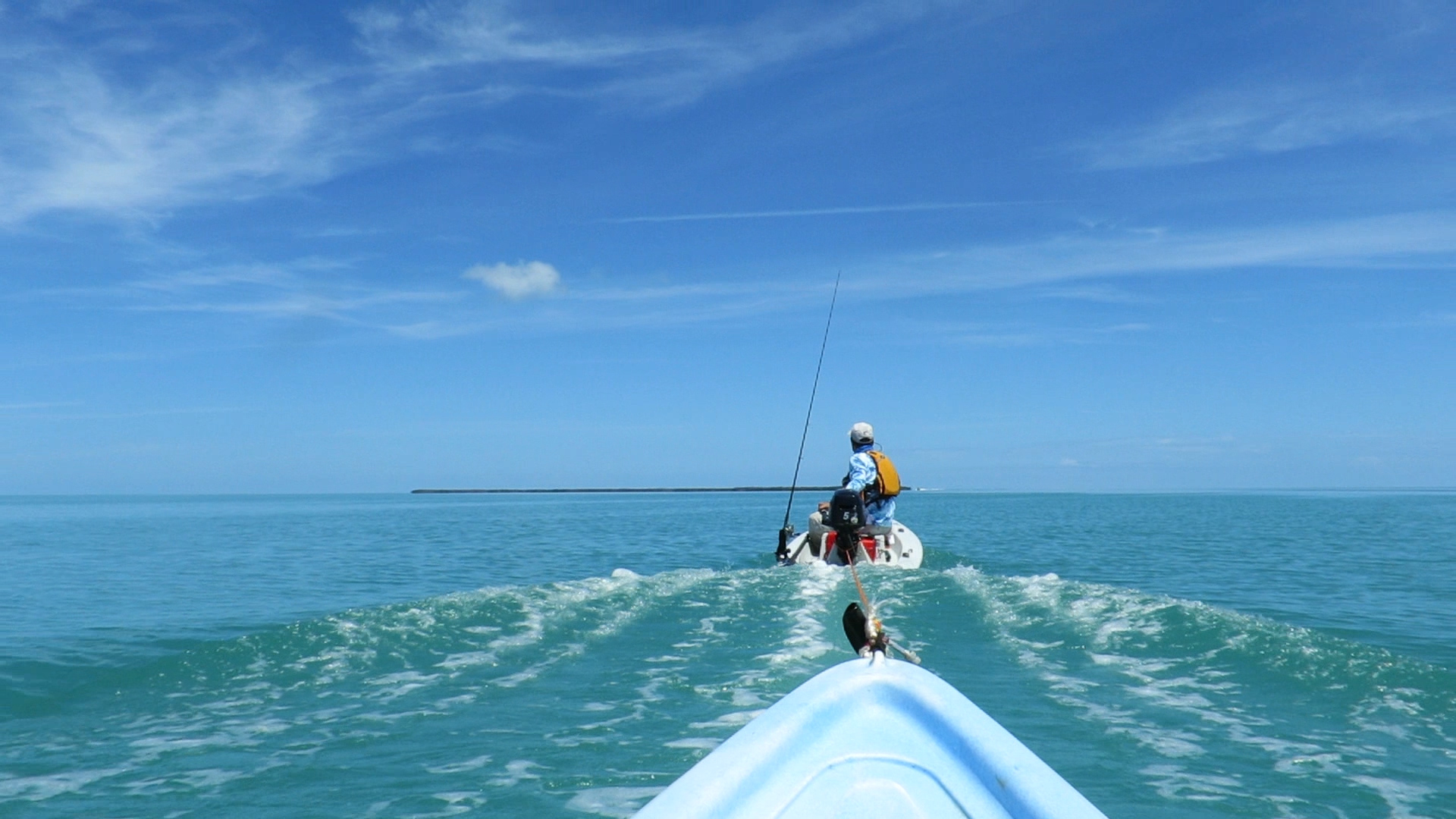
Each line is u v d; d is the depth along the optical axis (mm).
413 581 10281
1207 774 3104
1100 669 4523
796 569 7805
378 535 19406
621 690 4246
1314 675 4270
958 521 21922
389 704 4070
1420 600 7840
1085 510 30000
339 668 4664
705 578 7332
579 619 5805
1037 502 40188
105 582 10117
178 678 4516
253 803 2941
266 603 8336
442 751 3426
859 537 8352
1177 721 3688
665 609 6121
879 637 2893
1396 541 14906
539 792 3006
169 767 3281
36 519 30750
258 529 22828
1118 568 10477
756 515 28109
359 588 9562
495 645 5141
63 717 3951
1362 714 3754
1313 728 3592
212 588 9539
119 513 39156
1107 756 3297
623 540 16422
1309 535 16250
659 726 3693
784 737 2320
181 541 17562
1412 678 4168
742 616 5926
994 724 2375
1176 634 5105
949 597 6449
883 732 2451
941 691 2602
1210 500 43438
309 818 2809
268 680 4473
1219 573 9953
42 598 8695
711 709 3932
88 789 3072
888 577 7344
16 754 3449
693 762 3281
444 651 5016
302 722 3818
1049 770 2070
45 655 5211
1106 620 5477
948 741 2348
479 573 11070
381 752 3418
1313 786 2994
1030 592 6398
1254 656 4598
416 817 2811
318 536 19109
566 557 12984
